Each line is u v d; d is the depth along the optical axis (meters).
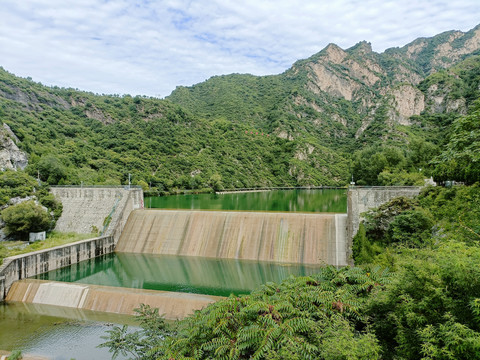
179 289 39.69
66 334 28.89
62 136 122.19
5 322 31.34
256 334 13.03
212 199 112.44
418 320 11.71
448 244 13.44
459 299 11.45
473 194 24.94
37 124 114.62
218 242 52.59
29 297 36.62
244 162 175.38
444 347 10.29
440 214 32.06
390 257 30.19
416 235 33.09
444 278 12.00
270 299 16.36
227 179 153.12
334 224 49.25
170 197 118.44
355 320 15.41
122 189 61.50
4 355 25.52
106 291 34.41
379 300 14.62
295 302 15.81
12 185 61.56
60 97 163.88
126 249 56.09
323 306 15.59
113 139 139.00
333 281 18.59
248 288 39.66
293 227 50.56
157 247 54.84
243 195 129.88
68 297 35.31
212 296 32.69
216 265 47.91
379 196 46.34
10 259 39.28
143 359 16.64
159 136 157.88
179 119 177.38
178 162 145.00
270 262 48.25
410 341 12.10
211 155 166.62
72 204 63.69
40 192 63.47
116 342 19.12
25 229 54.25
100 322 30.91
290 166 187.75
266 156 191.00
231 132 198.50
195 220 56.03
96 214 60.94
